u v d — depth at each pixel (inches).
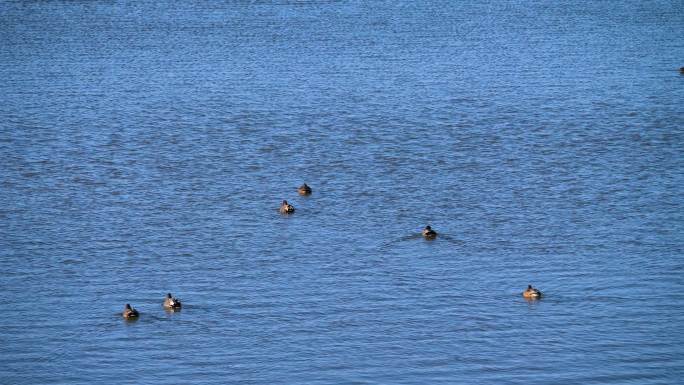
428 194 4089.6
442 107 5241.1
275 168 4394.7
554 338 3056.1
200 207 3981.3
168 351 2997.0
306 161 4471.0
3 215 3890.3
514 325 3125.0
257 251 3599.9
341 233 3740.2
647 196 4052.7
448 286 3353.8
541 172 4323.3
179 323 3134.8
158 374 2883.9
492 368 2910.9
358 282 3380.9
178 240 3686.0
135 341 3043.8
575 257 3543.3
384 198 4052.7
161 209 3961.6
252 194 4109.3
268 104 5300.2
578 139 4741.6
